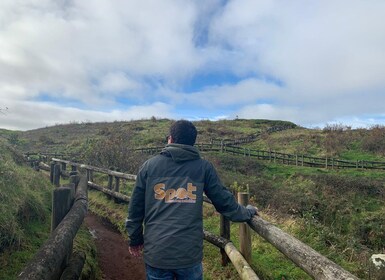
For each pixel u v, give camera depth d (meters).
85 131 48.88
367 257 6.22
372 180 20.00
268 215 8.25
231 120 58.44
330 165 26.41
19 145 21.38
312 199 16.44
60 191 3.60
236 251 4.07
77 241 5.09
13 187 4.86
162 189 2.45
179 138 2.54
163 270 2.35
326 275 1.88
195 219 2.42
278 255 5.04
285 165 26.56
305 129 46.78
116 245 6.13
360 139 34.62
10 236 3.85
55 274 2.56
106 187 10.14
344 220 15.72
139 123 50.00
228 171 22.75
